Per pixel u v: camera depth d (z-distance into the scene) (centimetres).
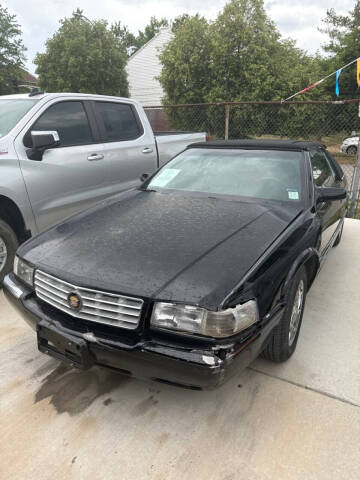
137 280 189
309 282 288
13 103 398
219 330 174
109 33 2336
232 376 185
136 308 183
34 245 239
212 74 1698
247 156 339
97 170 425
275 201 290
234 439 198
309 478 177
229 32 1661
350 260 452
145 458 187
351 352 273
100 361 196
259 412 216
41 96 391
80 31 2220
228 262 199
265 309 197
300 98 1612
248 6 1673
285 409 219
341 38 2056
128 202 299
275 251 219
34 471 180
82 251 219
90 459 186
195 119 1639
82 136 418
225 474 179
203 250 211
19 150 353
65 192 394
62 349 203
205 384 177
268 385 238
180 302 177
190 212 268
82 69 2248
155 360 179
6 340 284
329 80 1873
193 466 183
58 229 256
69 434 201
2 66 2247
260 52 1616
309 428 205
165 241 222
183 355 174
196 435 201
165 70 1819
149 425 207
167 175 346
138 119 496
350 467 183
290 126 1459
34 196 362
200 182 323
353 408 220
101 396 229
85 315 196
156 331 184
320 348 278
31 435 200
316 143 383
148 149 495
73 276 199
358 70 584
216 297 176
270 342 238
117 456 188
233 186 311
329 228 351
